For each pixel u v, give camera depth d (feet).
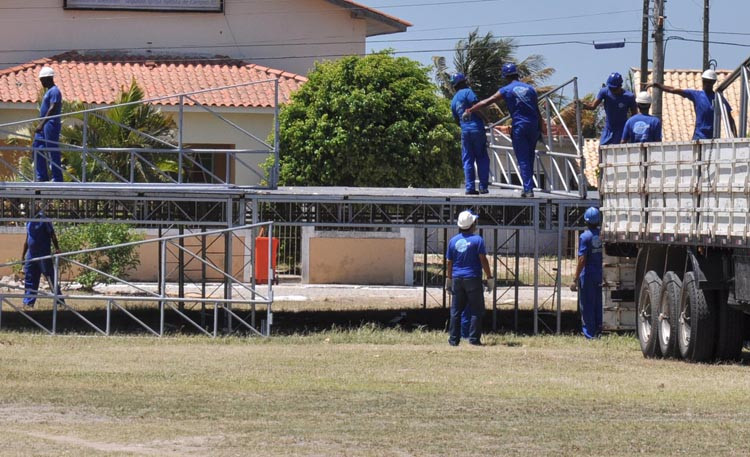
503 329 152.46
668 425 68.80
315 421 70.08
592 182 282.77
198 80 254.06
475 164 146.10
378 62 233.14
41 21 272.10
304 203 144.36
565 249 271.28
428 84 236.63
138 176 199.11
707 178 96.73
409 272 224.12
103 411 73.46
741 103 110.73
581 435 65.62
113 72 255.09
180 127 138.31
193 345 119.75
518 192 145.28
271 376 91.71
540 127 137.80
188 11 276.00
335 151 229.86
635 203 109.81
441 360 104.63
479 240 120.88
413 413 73.00
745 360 105.40
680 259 106.83
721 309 100.58
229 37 277.64
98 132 197.98
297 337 128.47
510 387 85.51
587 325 134.51
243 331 139.23
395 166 230.89
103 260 188.24
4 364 98.84
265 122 247.50
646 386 85.97
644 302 111.45
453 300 121.60
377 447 62.28
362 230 229.66
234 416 71.82
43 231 160.04
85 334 130.21
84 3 273.13
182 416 71.77
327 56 281.33
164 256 129.18
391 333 134.00
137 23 275.18
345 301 190.60
